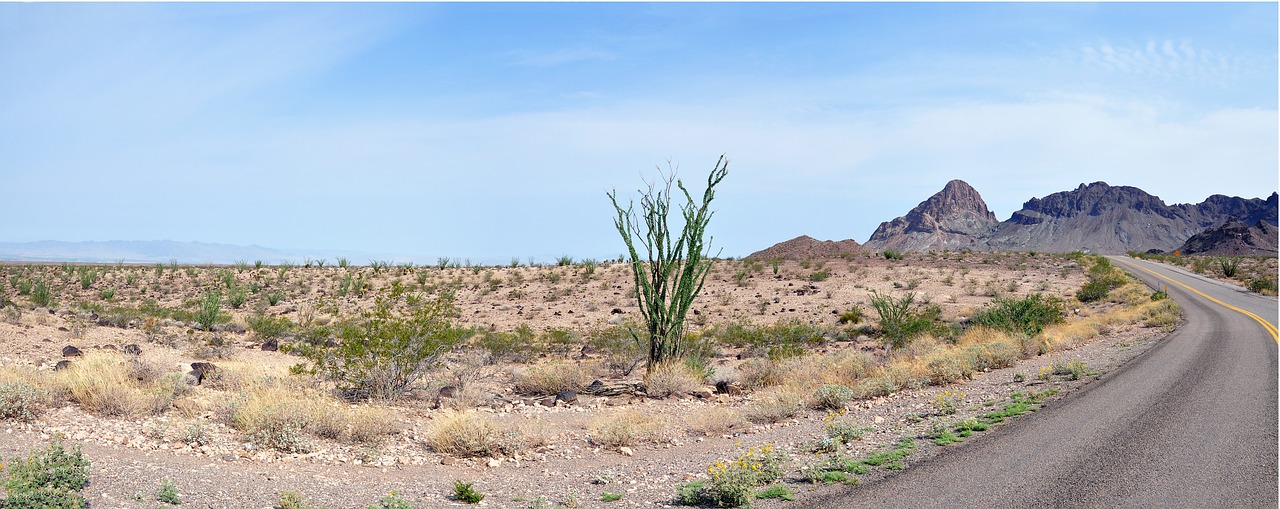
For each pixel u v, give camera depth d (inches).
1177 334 971.9
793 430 486.9
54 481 280.8
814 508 303.4
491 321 1359.5
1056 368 666.8
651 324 687.7
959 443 406.0
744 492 313.7
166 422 420.5
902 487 326.0
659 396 618.2
